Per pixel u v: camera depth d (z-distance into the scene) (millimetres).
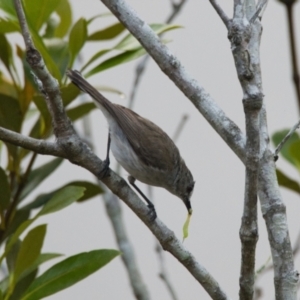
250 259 7355
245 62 6777
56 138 8164
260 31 8078
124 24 8805
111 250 8742
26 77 10055
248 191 7094
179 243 8164
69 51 10320
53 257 9195
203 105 8461
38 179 10289
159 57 8648
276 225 7746
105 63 10141
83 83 9852
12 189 10188
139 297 10758
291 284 7613
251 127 6855
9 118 10055
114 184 8422
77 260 8734
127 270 10969
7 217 9875
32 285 8609
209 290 8078
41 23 10125
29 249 8523
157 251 10648
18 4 7496
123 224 11430
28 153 10164
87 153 8297
